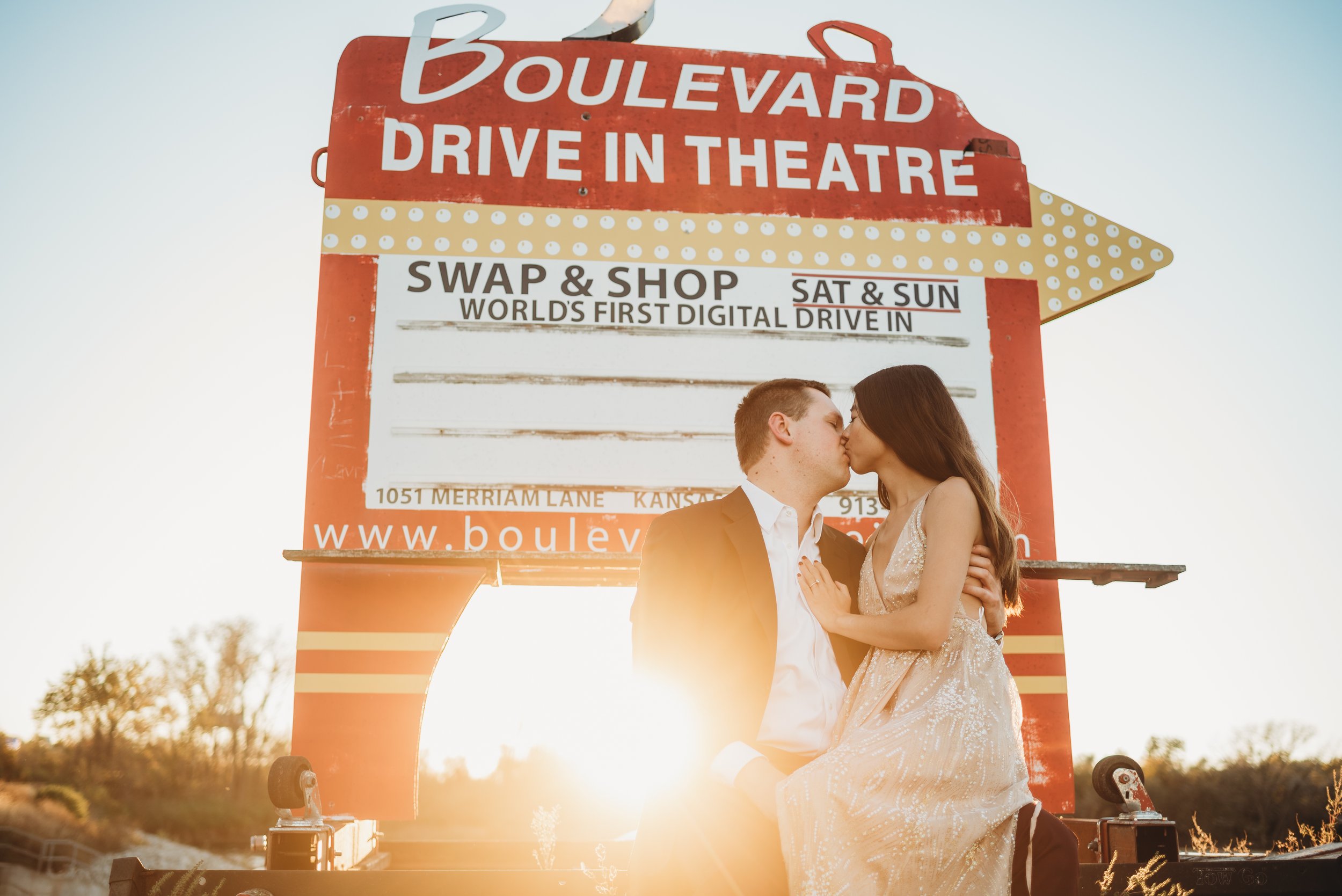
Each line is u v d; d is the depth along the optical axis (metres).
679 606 2.19
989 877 1.85
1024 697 4.24
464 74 4.62
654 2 4.85
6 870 27.81
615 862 3.42
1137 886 3.01
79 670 37.00
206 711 37.44
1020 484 4.50
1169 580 4.18
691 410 4.36
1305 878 3.08
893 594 2.14
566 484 4.22
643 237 4.52
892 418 2.27
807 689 2.18
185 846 34.38
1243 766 16.73
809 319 4.54
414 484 4.14
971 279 4.71
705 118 4.71
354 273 4.32
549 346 4.34
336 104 4.51
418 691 3.95
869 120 4.84
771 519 2.34
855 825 1.83
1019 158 4.91
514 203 4.48
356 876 2.82
